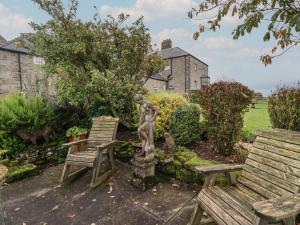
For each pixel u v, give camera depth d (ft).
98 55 16.87
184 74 78.74
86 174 13.80
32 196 11.28
